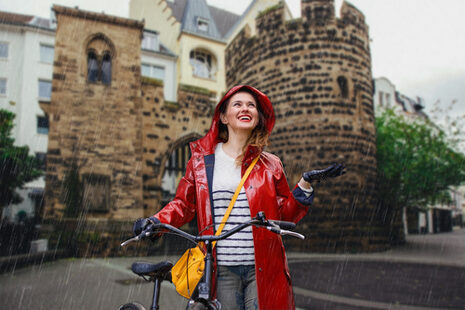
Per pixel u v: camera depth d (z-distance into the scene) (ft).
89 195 52.90
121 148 56.49
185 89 67.41
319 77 54.60
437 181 71.56
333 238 50.88
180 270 6.66
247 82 61.77
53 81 54.54
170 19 102.58
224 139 8.16
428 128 74.23
